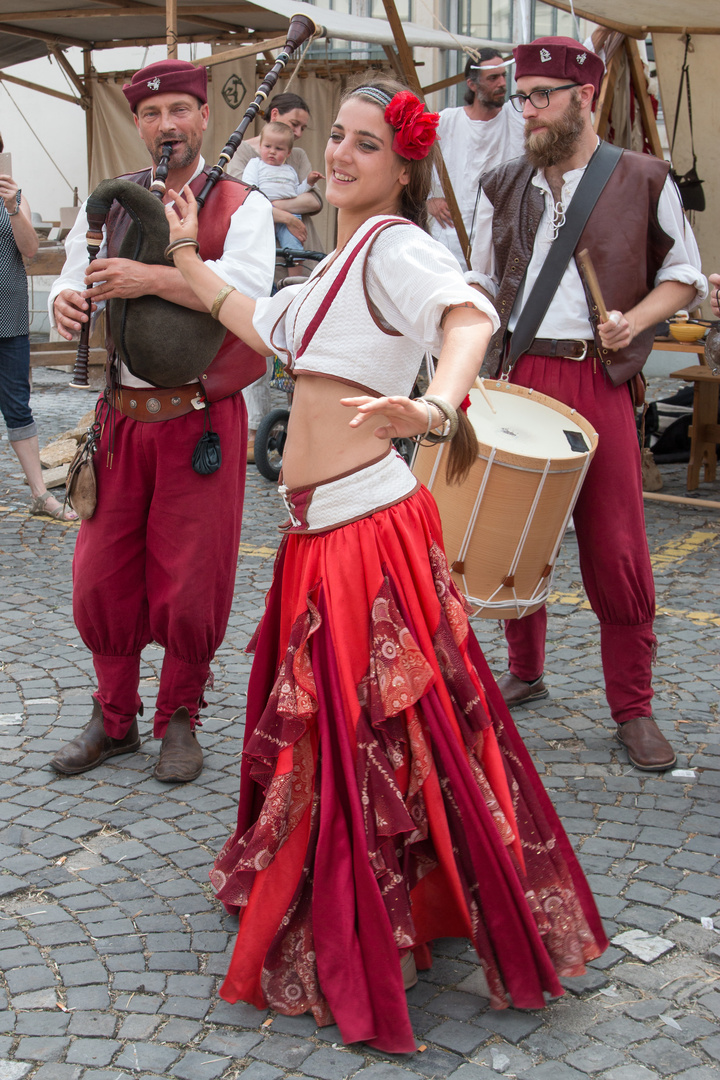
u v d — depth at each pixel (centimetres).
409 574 231
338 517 229
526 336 354
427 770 226
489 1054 222
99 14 1041
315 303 228
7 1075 216
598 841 306
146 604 343
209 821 319
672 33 699
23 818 320
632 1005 238
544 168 349
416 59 1198
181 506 324
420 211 234
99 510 330
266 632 252
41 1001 239
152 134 318
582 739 374
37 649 454
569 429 339
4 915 272
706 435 723
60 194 1512
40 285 1483
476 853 227
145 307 300
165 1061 221
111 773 350
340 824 224
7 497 698
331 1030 231
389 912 223
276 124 771
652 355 1184
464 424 234
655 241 348
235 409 330
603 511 350
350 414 228
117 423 324
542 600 341
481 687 241
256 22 1074
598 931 247
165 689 347
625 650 358
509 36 1127
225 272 301
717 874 289
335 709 225
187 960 255
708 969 251
